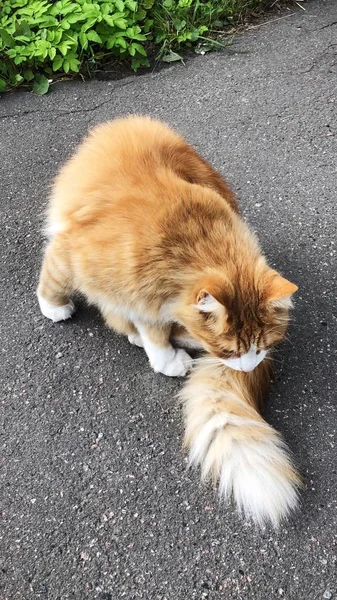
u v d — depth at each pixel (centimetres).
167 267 69
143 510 70
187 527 69
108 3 131
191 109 125
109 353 86
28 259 98
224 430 72
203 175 84
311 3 150
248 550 67
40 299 88
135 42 136
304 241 98
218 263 69
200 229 71
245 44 140
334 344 84
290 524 68
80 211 74
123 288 72
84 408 80
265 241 98
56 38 128
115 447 76
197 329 71
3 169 114
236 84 130
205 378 76
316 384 80
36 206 106
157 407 79
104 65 135
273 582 65
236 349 69
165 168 78
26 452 76
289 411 78
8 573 67
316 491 71
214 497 71
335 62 133
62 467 75
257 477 69
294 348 84
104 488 72
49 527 70
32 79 132
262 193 106
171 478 73
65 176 83
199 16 141
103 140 83
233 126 120
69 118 124
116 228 71
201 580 65
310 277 92
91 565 67
